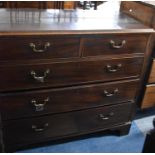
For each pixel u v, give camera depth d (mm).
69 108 1466
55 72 1301
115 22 1466
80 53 1302
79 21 1403
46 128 1478
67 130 1553
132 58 1462
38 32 1154
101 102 1541
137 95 1665
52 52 1233
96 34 1271
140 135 1777
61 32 1191
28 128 1427
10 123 1362
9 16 1376
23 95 1301
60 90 1372
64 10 1646
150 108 2059
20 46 1159
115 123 1688
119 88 1544
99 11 1726
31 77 1261
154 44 1537
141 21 1590
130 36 1370
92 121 1595
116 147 1652
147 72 1650
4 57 1160
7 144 1432
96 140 1699
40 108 1372
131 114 1718
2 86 1235
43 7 2018
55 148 1596
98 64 1383
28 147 1573
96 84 1458
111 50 1368
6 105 1297
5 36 1107
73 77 1363
